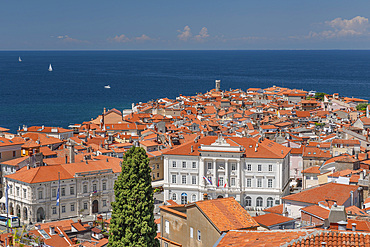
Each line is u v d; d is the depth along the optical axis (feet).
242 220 250.78
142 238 328.08
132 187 337.93
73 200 612.29
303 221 366.22
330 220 228.22
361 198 469.16
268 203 648.38
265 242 190.08
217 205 258.16
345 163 558.15
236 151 644.69
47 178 596.29
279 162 642.22
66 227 438.40
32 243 371.35
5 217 574.56
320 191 458.91
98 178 630.74
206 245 250.78
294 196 460.55
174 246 281.54
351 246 173.78
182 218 275.39
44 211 593.83
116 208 339.36
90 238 433.48
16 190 602.85
